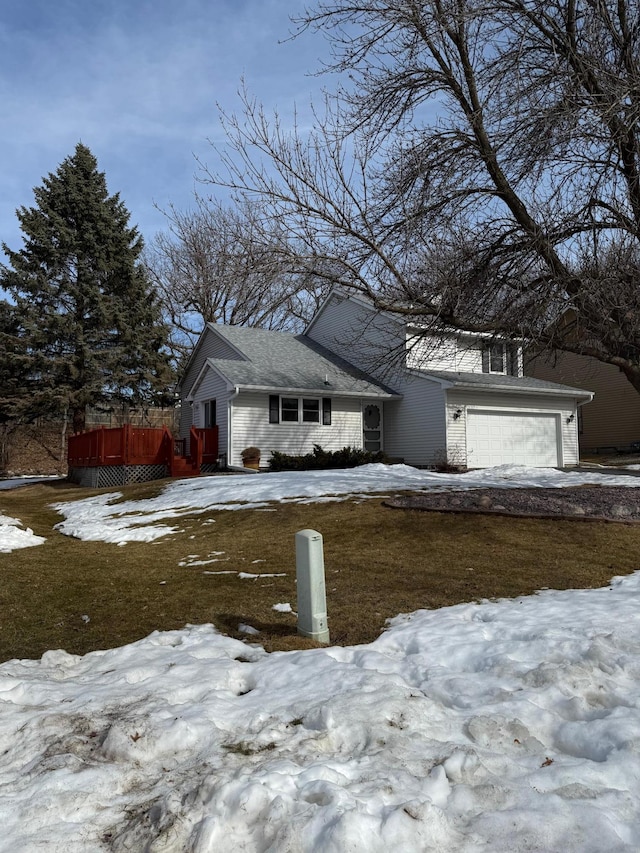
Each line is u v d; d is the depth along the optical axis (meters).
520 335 9.45
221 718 3.20
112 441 21.19
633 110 7.64
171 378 32.19
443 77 9.18
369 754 2.73
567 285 8.74
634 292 8.32
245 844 2.18
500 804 2.36
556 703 3.28
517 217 9.13
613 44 8.62
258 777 2.47
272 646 4.66
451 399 22.30
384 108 9.37
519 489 12.26
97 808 2.45
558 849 2.08
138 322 31.72
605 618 4.71
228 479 16.69
